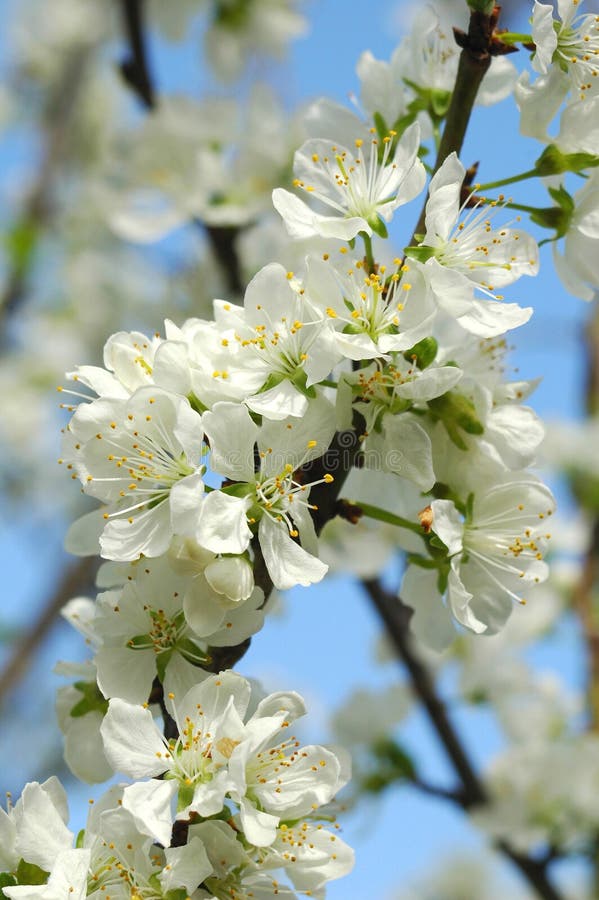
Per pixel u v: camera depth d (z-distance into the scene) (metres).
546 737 0.87
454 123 0.62
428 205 0.60
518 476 0.62
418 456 0.60
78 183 1.59
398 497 0.63
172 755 0.58
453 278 0.59
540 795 0.81
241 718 0.58
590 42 0.62
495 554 0.62
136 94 0.92
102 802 0.59
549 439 1.01
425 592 0.63
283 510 0.59
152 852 0.58
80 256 1.41
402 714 0.82
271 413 0.59
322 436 0.60
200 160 0.90
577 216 0.62
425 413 0.62
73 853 0.58
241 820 0.58
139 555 0.59
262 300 0.60
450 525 0.61
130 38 0.89
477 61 0.61
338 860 0.59
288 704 0.58
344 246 0.61
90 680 0.62
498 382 0.63
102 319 1.46
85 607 0.63
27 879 0.59
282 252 0.64
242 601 0.59
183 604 0.59
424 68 0.64
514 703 0.87
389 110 0.64
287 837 0.59
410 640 0.81
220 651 0.60
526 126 0.62
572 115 0.62
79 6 1.71
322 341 0.59
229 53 1.02
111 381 0.60
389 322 0.60
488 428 0.62
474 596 0.63
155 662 0.60
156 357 0.60
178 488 0.58
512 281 0.61
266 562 0.59
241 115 0.92
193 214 0.89
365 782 0.81
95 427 0.60
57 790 0.60
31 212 1.51
